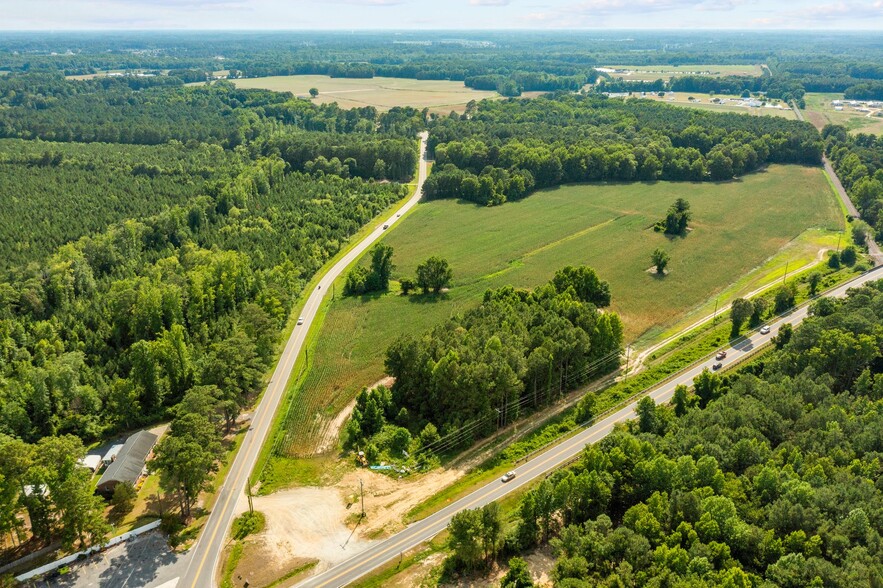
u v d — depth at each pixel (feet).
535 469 426.92
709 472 352.28
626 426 445.78
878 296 555.28
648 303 649.61
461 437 450.30
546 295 595.88
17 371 501.56
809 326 501.56
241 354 489.67
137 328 558.97
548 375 491.72
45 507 347.56
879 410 410.52
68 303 606.14
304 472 423.64
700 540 320.70
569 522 368.68
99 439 465.47
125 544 357.82
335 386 513.45
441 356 483.51
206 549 356.79
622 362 554.05
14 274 615.98
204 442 384.68
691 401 480.23
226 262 635.25
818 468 352.08
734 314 596.29
